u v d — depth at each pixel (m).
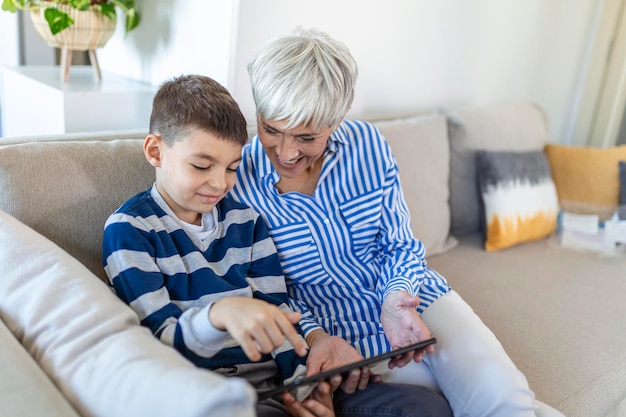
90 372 0.69
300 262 1.16
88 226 1.07
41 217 1.02
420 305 1.18
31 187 1.01
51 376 0.72
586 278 1.74
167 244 0.97
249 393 0.59
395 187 1.24
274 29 1.62
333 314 1.18
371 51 1.89
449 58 2.15
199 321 0.80
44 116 1.58
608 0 2.57
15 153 1.01
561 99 2.72
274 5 1.59
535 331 1.41
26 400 0.64
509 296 1.57
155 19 1.68
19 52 1.98
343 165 1.19
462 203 1.90
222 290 0.99
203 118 0.92
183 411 0.59
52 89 1.49
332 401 0.99
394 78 2.00
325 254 1.18
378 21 1.86
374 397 0.97
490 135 1.95
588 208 2.04
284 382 0.97
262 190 1.15
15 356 0.71
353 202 1.19
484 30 2.21
